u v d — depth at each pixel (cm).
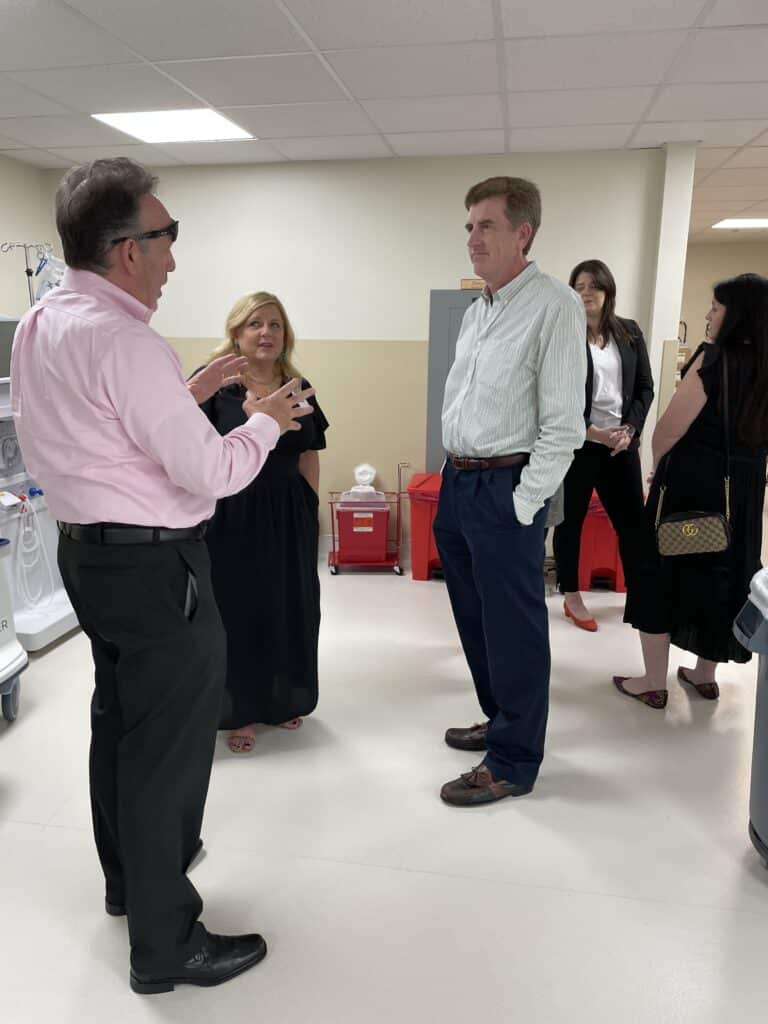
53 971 153
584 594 387
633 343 330
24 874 180
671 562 246
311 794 213
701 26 233
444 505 215
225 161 412
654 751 236
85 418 120
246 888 175
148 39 243
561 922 165
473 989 148
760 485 233
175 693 133
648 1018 142
